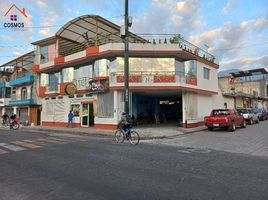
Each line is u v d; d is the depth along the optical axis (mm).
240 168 7543
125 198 5082
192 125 23250
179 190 5539
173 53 22062
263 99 52500
